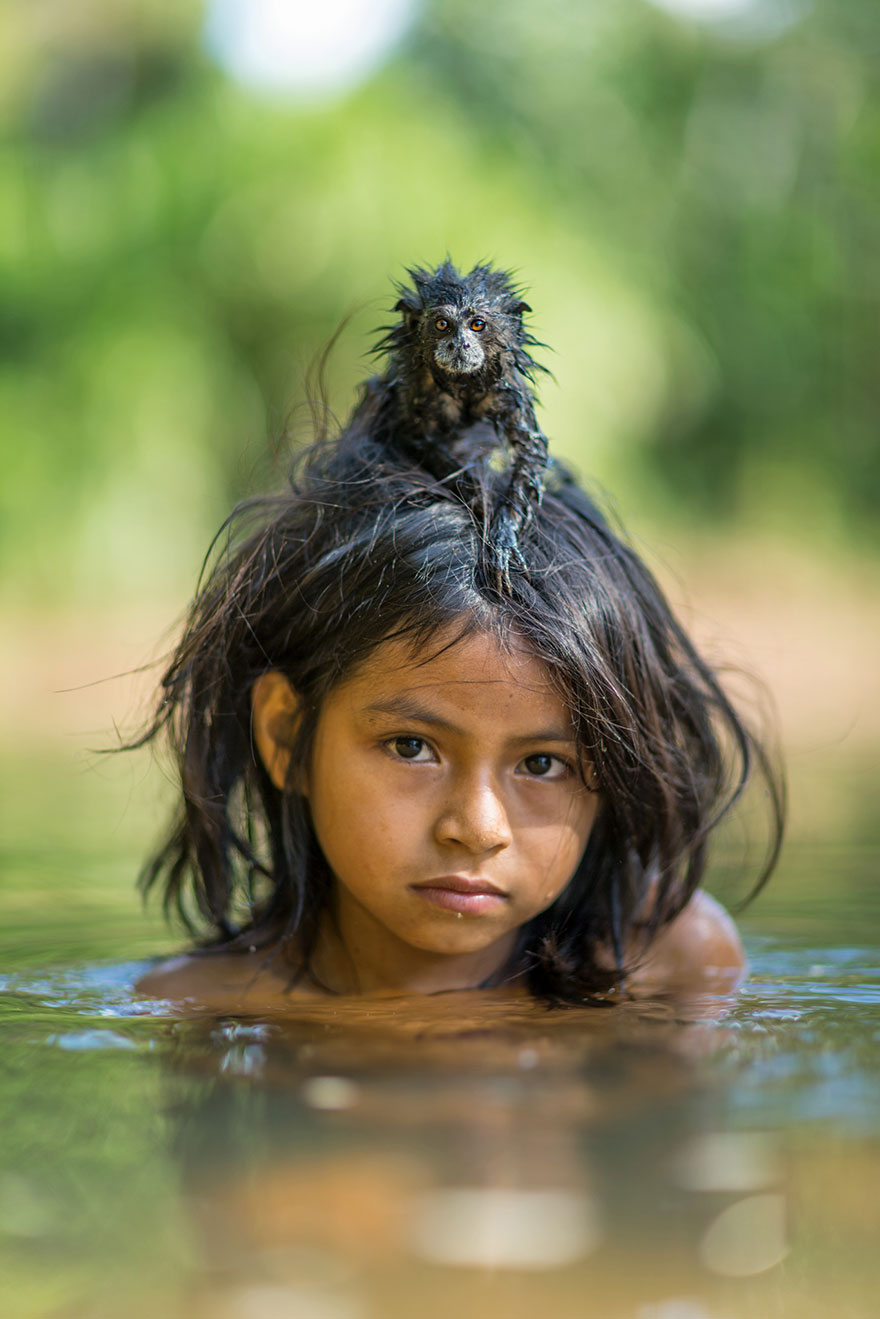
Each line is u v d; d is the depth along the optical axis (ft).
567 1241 5.31
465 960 11.40
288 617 11.34
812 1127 6.58
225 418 72.69
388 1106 7.00
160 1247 5.36
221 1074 7.79
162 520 70.64
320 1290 5.01
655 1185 5.86
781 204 89.71
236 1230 5.49
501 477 11.69
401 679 10.17
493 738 10.20
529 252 69.46
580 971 11.53
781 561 79.51
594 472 70.95
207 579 12.82
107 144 75.46
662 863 12.06
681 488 83.76
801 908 15.84
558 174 78.07
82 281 72.69
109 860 20.07
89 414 70.64
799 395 88.58
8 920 15.48
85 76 79.77
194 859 13.42
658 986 11.25
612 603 11.18
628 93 84.69
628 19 87.10
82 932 14.74
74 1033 9.18
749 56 90.84
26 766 34.42
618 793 11.10
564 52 81.87
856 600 74.18
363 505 11.24
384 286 67.82
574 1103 7.02
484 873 10.19
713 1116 6.76
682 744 12.50
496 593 10.34
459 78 78.64
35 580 68.54
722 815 12.94
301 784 11.28
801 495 85.81
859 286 90.02
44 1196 5.85
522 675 10.18
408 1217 5.57
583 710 10.51
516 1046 8.45
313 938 11.78
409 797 10.31
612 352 71.51
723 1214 5.58
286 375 71.36
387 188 69.05
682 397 79.61
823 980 11.55
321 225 68.95
